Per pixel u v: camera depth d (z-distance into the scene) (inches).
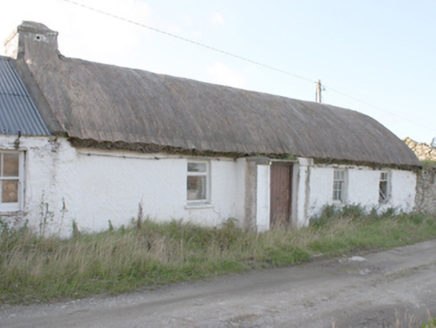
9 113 320.8
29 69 388.8
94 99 381.7
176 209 401.7
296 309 228.1
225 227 404.8
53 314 200.1
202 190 434.6
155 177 386.9
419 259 378.3
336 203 572.1
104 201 353.7
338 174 583.8
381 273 320.2
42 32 428.5
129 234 319.3
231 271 300.4
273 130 506.6
